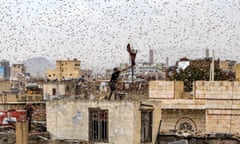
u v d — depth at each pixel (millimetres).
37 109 36969
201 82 41969
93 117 28766
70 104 29422
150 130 29547
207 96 41812
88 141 28578
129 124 27812
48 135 29625
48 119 29938
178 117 41750
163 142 31203
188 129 41031
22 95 47281
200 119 41656
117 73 32562
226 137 32938
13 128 30594
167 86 42562
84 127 28953
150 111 29281
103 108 28531
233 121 41469
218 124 41562
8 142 28125
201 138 32625
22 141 26906
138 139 28172
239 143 32656
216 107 41531
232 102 41531
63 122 29531
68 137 29344
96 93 38875
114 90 31203
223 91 41688
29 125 30766
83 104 29062
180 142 29531
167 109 41719
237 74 49125
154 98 42469
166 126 41688
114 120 28234
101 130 28562
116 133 28125
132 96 37438
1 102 42750
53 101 29875
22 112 31969
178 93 42938
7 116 31578
